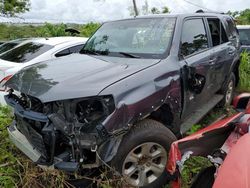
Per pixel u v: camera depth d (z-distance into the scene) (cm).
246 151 233
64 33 1400
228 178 216
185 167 314
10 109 408
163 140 331
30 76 344
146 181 333
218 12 595
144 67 347
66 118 292
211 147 302
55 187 318
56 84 305
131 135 310
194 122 426
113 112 288
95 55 425
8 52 672
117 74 325
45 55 622
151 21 445
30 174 326
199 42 462
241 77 724
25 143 334
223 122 320
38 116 300
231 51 560
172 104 356
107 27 488
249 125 295
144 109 312
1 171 336
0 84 504
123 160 308
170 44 395
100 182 303
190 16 458
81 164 293
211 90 491
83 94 288
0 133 387
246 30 947
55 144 295
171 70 363
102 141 287
